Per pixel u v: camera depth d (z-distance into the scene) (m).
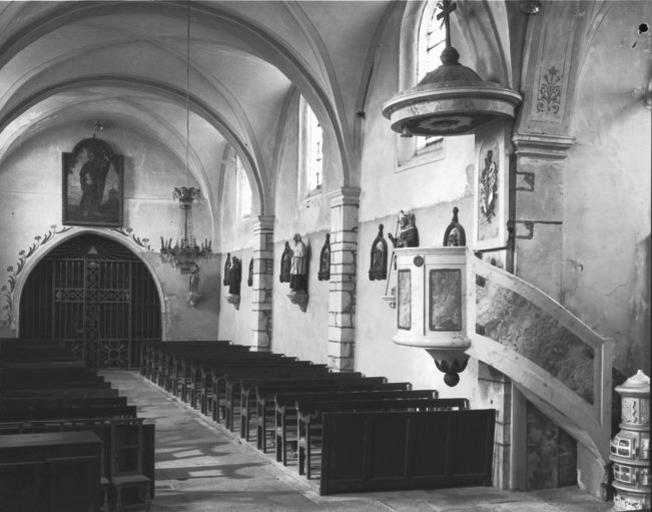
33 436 6.41
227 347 21.83
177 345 22.70
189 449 12.52
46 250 25.55
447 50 9.95
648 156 10.84
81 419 9.10
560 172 10.29
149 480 8.82
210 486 10.11
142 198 26.80
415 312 9.70
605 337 10.09
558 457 10.33
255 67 19.02
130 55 19.14
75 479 6.14
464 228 11.75
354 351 15.72
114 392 12.05
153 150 26.92
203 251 24.17
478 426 10.28
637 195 10.75
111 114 25.55
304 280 18.72
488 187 10.46
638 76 10.80
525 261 10.09
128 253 27.06
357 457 9.82
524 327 9.47
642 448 8.92
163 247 26.03
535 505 9.38
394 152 14.34
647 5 10.85
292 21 15.06
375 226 15.02
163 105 24.11
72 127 26.02
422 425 10.06
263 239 21.55
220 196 27.25
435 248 9.66
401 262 10.03
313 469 10.89
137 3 14.98
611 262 10.56
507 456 10.15
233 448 12.59
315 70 15.70
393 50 14.65
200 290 27.27
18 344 21.61
